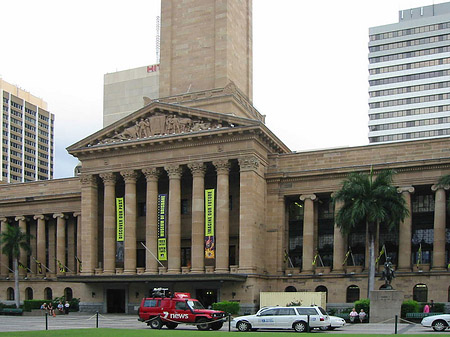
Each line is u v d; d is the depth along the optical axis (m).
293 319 44.69
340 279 70.94
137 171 78.06
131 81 130.62
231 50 83.69
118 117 130.50
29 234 90.12
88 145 81.38
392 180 65.00
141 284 76.06
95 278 73.88
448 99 160.12
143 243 81.75
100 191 85.25
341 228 63.59
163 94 85.06
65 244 91.88
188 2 86.06
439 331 44.84
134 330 39.97
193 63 83.88
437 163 68.19
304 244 74.00
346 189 61.72
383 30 172.00
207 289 73.00
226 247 70.81
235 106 78.62
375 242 63.75
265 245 75.12
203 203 73.38
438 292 65.88
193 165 74.06
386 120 166.88
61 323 56.72
